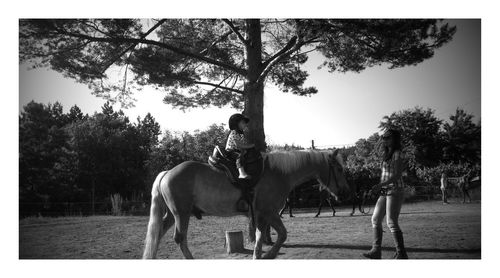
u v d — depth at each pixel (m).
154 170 23.05
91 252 6.89
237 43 11.89
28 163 20.64
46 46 9.30
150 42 9.36
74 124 26.34
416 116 29.31
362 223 11.01
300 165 5.90
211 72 12.60
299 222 11.68
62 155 22.95
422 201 21.22
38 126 22.00
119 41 9.37
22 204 19.23
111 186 25.11
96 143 25.03
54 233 9.52
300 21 8.20
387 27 8.08
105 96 11.54
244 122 5.81
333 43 8.55
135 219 13.49
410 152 26.91
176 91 12.87
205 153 22.73
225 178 5.56
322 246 6.96
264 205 5.61
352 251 6.45
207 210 5.61
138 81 11.45
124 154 27.58
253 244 7.41
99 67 10.05
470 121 29.08
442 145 28.72
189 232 9.51
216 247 7.33
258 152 5.73
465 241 7.02
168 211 5.81
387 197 5.34
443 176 19.28
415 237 7.56
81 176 23.80
